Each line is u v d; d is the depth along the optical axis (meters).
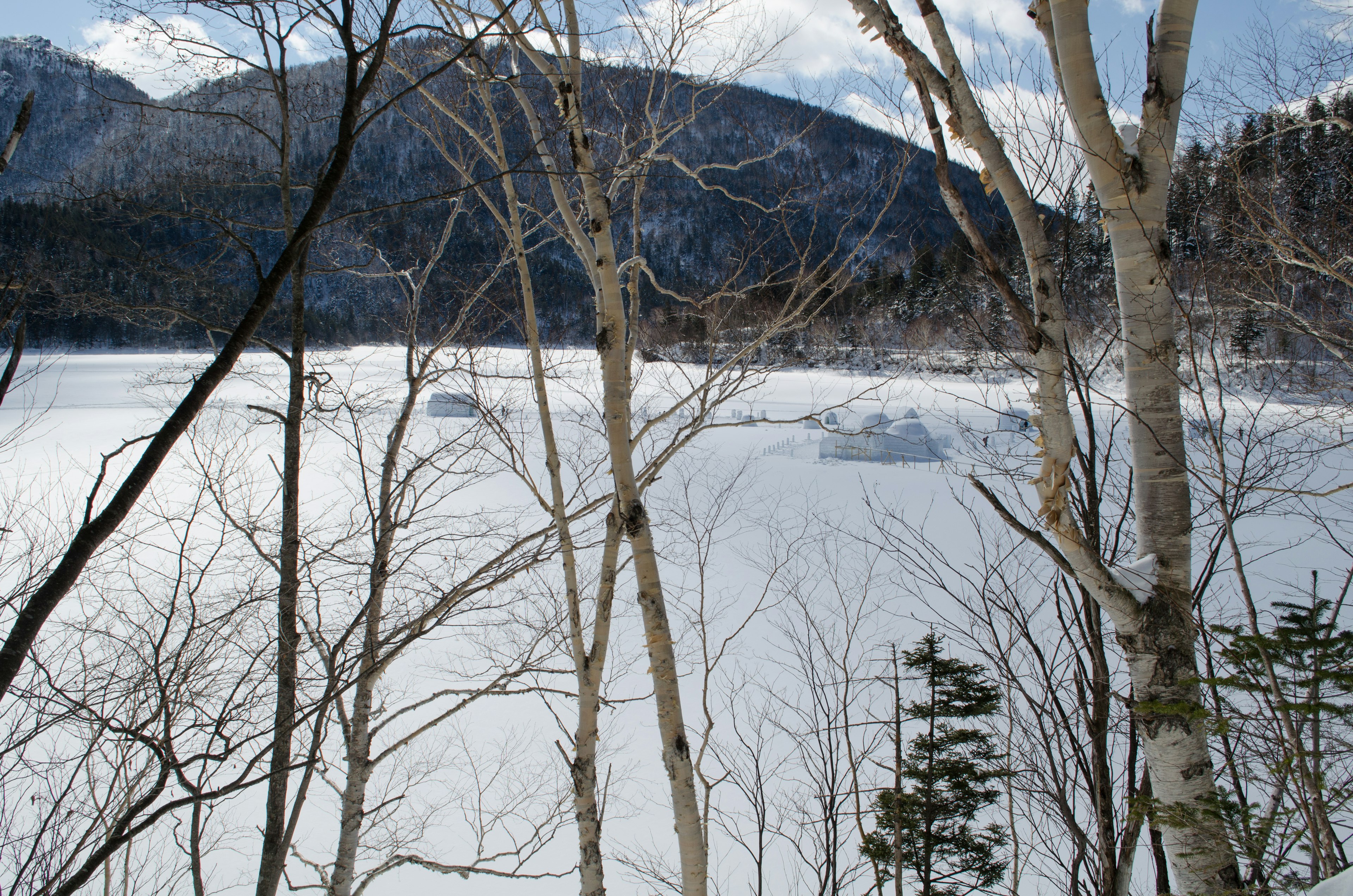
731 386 6.27
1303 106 5.00
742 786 6.55
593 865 4.92
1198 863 3.16
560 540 5.44
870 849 5.73
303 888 6.16
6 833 4.30
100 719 4.00
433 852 8.16
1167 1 3.25
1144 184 3.29
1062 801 4.57
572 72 4.50
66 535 6.01
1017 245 4.64
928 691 8.32
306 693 5.73
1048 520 3.26
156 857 7.01
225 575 6.50
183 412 2.44
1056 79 3.66
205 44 5.32
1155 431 3.31
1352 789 3.38
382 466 6.35
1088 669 6.62
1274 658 3.38
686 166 5.80
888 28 3.20
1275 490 4.02
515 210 5.36
